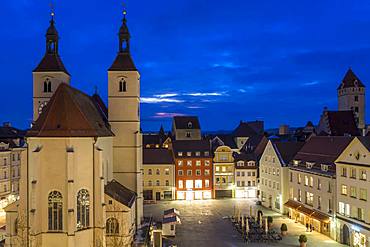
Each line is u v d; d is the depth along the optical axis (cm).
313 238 6975
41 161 5228
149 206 10181
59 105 5484
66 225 5191
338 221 6744
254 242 6688
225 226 7881
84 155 5419
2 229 6744
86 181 5422
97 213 5472
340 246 6450
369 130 12175
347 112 12131
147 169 11212
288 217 8769
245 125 17375
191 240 6825
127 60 7462
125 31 7500
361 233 6112
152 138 14575
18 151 9969
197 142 11781
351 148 6462
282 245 6512
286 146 9612
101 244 5419
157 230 7069
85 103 6375
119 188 6725
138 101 7512
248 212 9312
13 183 9738
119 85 7388
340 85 15200
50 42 7544
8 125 12725
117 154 7362
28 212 5200
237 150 14438
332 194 6988
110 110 7381
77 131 5350
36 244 5094
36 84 7438
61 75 7438
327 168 7300
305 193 8138
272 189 9700
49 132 5253
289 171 8981
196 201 10969
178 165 11312
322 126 12444
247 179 11612
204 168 11425
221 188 11525
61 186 5225
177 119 14662
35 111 7456
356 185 6278
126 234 5700
